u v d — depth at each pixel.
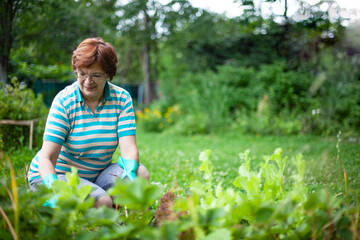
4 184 1.38
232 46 15.29
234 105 11.21
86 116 2.20
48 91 14.85
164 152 6.38
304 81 11.30
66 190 1.35
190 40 16.53
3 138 4.94
